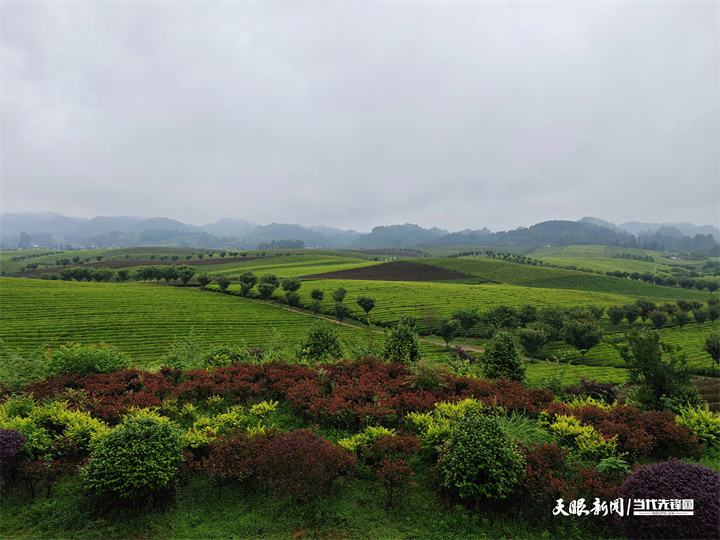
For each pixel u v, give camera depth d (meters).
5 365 15.68
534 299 101.12
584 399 16.95
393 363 17.80
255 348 24.27
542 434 11.53
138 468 8.39
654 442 11.55
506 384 15.74
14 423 10.30
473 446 9.12
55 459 9.93
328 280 126.25
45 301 67.06
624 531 7.91
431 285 118.25
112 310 65.38
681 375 14.85
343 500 9.18
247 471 9.17
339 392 14.47
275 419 13.62
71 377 15.44
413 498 9.34
